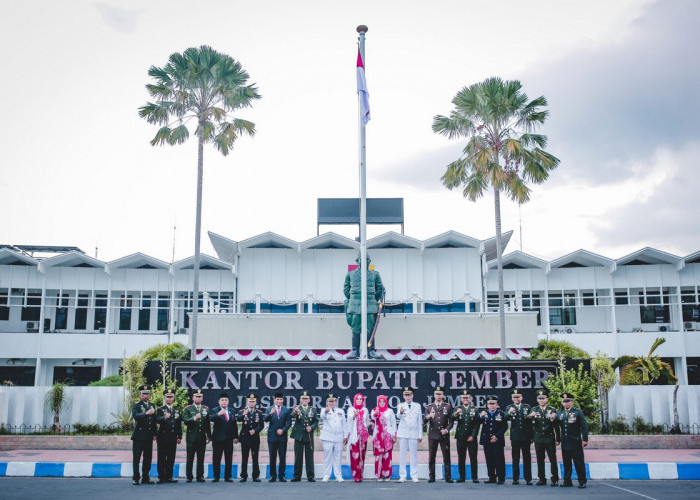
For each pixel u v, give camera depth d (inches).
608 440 762.2
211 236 1601.9
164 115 1217.4
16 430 779.4
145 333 1664.6
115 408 810.2
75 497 458.6
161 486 534.0
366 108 870.4
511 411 569.3
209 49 1235.9
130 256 1632.6
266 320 1261.1
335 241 1621.6
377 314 983.6
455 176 1219.9
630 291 1728.6
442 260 1636.3
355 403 598.9
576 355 1200.8
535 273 1664.6
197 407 585.9
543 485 551.2
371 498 460.8
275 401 594.2
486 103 1160.2
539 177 1170.6
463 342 1253.7
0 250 1604.3
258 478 601.0
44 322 1688.0
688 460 652.1
